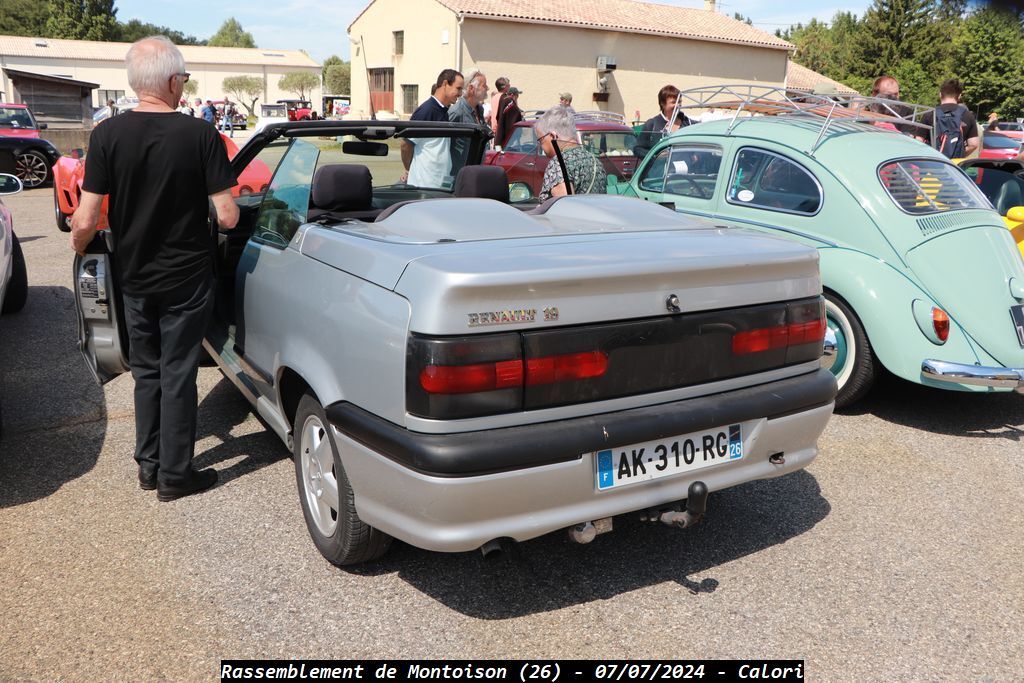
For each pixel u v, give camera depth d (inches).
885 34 1867.6
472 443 92.7
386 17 1091.9
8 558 122.8
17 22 3563.0
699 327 107.1
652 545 129.4
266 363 133.8
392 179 165.9
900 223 187.0
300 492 127.9
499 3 1008.9
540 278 94.7
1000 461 166.7
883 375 226.8
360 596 114.3
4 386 200.4
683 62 1113.4
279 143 149.6
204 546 126.8
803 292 118.1
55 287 301.0
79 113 918.4
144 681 96.7
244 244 170.4
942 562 126.4
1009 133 1025.5
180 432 139.1
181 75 133.5
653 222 132.2
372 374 100.3
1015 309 183.2
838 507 144.3
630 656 102.9
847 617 111.7
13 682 96.0
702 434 108.6
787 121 220.8
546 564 123.2
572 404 98.8
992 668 101.9
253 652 102.3
